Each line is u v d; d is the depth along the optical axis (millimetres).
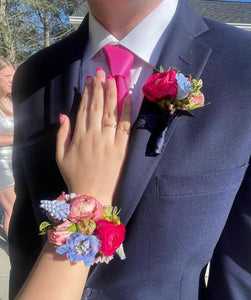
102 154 777
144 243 867
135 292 900
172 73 771
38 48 13516
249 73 831
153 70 883
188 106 777
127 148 786
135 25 886
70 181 792
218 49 862
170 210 845
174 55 851
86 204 735
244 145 839
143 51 886
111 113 783
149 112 822
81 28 1084
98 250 739
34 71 1107
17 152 1159
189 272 910
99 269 920
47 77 1063
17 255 1211
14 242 1215
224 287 904
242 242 879
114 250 730
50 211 734
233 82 829
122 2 840
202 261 913
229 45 866
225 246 912
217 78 835
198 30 907
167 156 843
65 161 803
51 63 1081
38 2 12430
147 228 860
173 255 867
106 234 714
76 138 801
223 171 837
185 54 857
